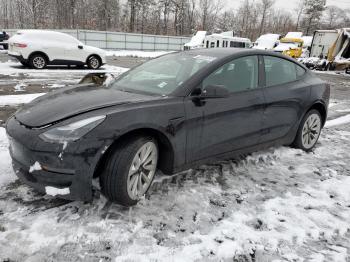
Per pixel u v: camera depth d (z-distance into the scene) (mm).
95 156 2430
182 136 2924
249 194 3148
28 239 2285
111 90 3293
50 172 2432
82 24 62156
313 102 4371
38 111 2721
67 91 3305
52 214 2590
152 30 64938
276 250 2344
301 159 4207
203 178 3418
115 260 2141
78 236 2346
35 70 12781
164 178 3322
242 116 3420
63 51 13656
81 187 2453
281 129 4016
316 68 22453
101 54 14758
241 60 3594
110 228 2455
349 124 6457
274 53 4062
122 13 65438
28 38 12930
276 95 3822
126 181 2580
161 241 2355
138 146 2627
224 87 3023
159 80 3340
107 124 2486
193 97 3039
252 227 2605
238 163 3885
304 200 3104
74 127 2436
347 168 4023
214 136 3207
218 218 2697
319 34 23969
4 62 15352
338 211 2943
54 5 60000
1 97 6980
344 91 12008
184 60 3600
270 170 3777
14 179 3166
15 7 66125
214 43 27203
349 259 2289
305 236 2531
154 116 2715
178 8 65875
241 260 2227
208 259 2209
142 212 2691
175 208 2791
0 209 2637
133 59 24188
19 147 2549
